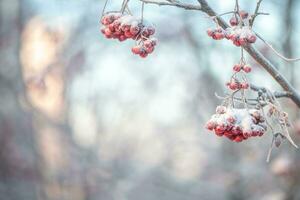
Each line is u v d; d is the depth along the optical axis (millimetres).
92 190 11492
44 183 11734
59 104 11711
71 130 11781
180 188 12883
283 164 7746
